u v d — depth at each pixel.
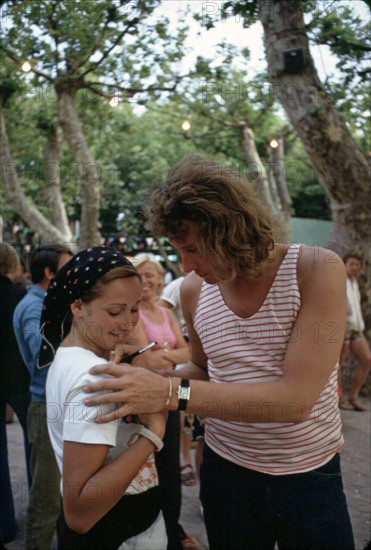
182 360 2.92
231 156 10.95
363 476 2.75
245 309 1.43
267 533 1.52
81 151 7.31
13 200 7.87
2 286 2.80
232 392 1.30
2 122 7.48
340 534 1.44
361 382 4.12
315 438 1.42
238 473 1.51
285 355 1.40
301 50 3.36
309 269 1.36
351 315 4.37
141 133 11.35
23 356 2.53
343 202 5.28
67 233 8.48
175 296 3.45
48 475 2.46
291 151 11.66
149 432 1.24
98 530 1.30
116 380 1.21
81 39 4.43
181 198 1.29
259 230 1.32
